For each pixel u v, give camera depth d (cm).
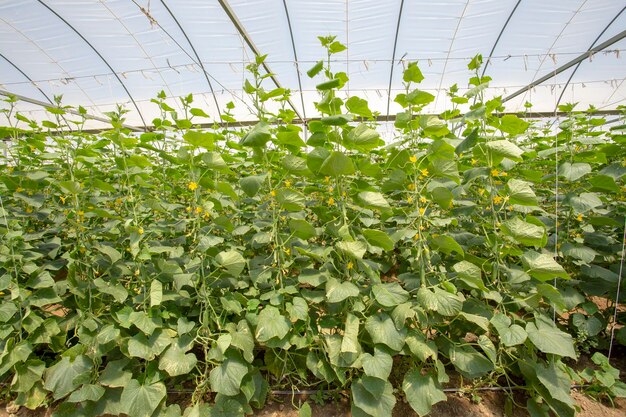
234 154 304
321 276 199
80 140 272
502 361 216
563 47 717
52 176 278
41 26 688
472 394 217
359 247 186
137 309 210
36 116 934
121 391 201
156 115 985
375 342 181
